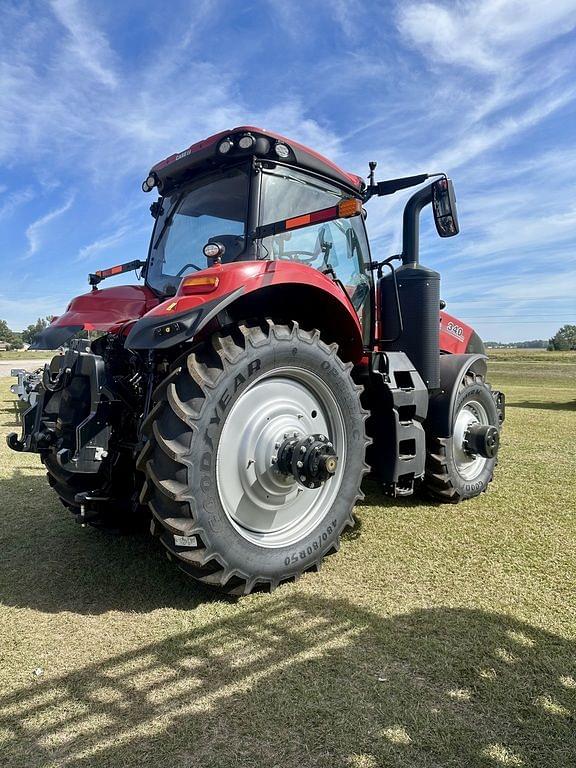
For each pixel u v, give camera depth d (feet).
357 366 11.37
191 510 7.22
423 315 11.61
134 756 4.90
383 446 10.69
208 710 5.49
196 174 10.54
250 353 7.86
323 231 10.78
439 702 5.57
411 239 12.07
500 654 6.44
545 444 20.66
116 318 9.89
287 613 7.49
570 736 5.09
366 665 6.23
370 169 12.19
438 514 11.95
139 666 6.26
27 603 7.86
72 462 7.96
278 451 8.32
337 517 9.23
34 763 4.83
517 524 11.26
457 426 13.06
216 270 7.74
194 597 8.01
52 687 5.90
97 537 10.56
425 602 7.79
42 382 9.00
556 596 7.99
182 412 7.22
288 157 9.55
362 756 4.85
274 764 4.77
